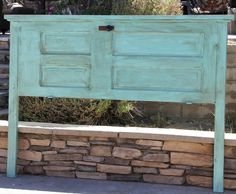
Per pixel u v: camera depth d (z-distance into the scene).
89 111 6.32
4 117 6.50
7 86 7.25
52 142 5.34
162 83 5.04
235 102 6.83
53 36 5.24
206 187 5.02
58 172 5.36
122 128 5.32
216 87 4.90
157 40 5.03
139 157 5.16
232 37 8.35
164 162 5.11
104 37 5.14
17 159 5.42
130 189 4.98
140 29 5.05
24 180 5.25
